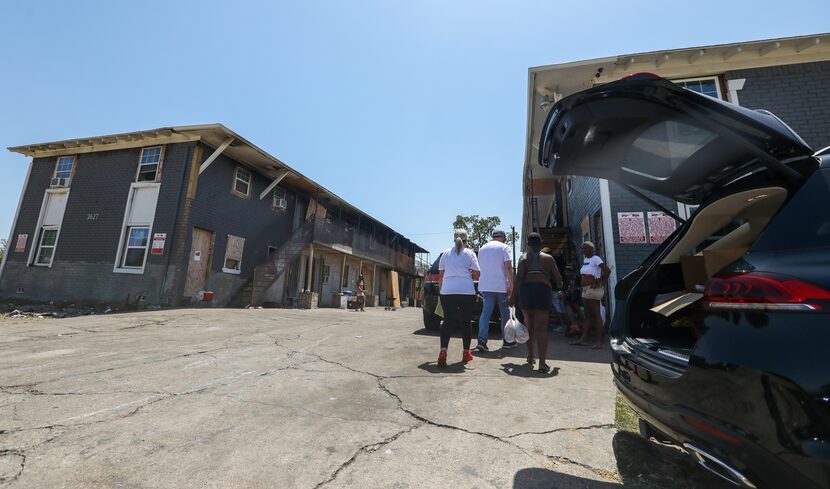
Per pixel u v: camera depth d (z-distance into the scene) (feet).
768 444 3.76
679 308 7.11
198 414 8.40
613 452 6.95
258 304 47.21
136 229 42.16
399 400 9.58
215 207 44.21
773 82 22.36
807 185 4.73
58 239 45.11
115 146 45.03
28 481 5.56
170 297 38.65
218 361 13.62
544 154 8.88
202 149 42.86
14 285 45.68
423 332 23.17
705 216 7.75
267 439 7.20
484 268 16.66
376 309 70.44
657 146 7.11
